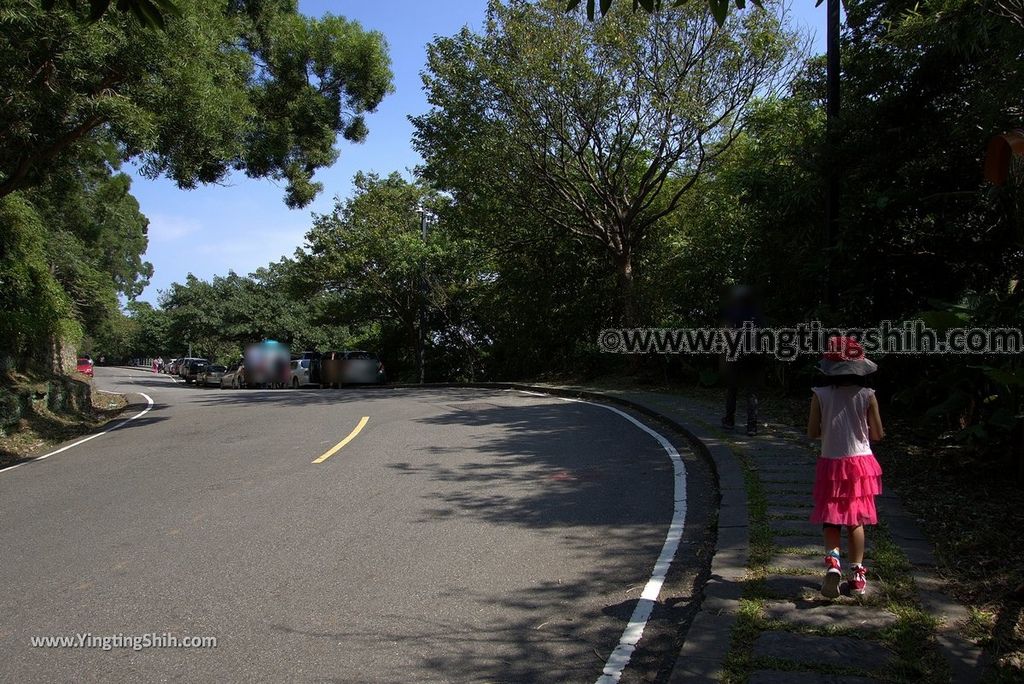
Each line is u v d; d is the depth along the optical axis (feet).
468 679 12.80
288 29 58.80
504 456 30.89
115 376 198.08
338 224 117.39
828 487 14.82
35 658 13.80
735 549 17.56
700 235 58.23
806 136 43.09
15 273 60.54
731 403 33.53
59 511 24.76
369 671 13.12
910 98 31.76
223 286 237.25
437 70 62.85
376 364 99.19
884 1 33.78
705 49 58.08
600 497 24.06
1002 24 22.88
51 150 42.01
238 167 61.93
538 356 81.30
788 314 42.57
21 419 48.29
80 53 34.50
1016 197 20.84
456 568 18.07
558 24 57.41
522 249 75.66
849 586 14.71
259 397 72.28
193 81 40.09
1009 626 13.14
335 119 64.95
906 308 34.83
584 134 61.67
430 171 68.44
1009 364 22.44
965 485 22.13
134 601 16.42
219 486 27.17
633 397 48.93
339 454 32.53
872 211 33.19
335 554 19.21
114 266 146.72
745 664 12.15
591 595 16.34
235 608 15.92
